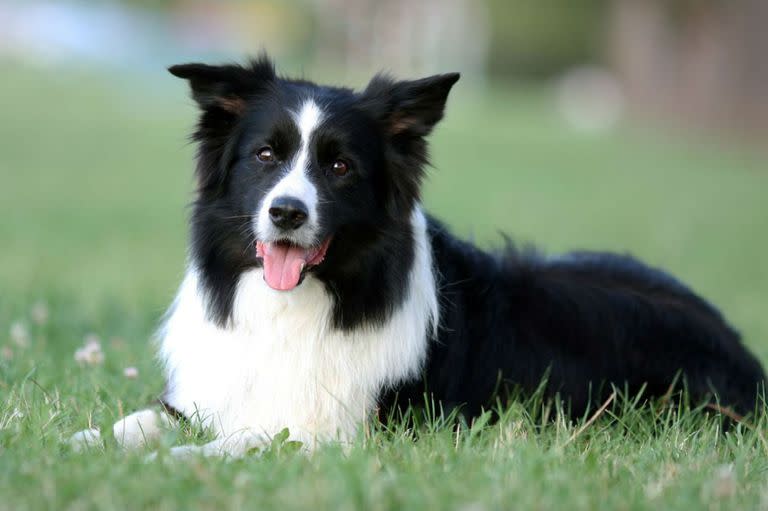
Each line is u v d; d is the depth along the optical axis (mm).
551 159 40219
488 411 7559
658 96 55719
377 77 7754
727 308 14812
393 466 6266
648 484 6117
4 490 5660
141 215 24328
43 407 7227
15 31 66062
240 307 7270
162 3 82938
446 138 44156
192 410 7359
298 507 5461
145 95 51688
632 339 8211
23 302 11938
